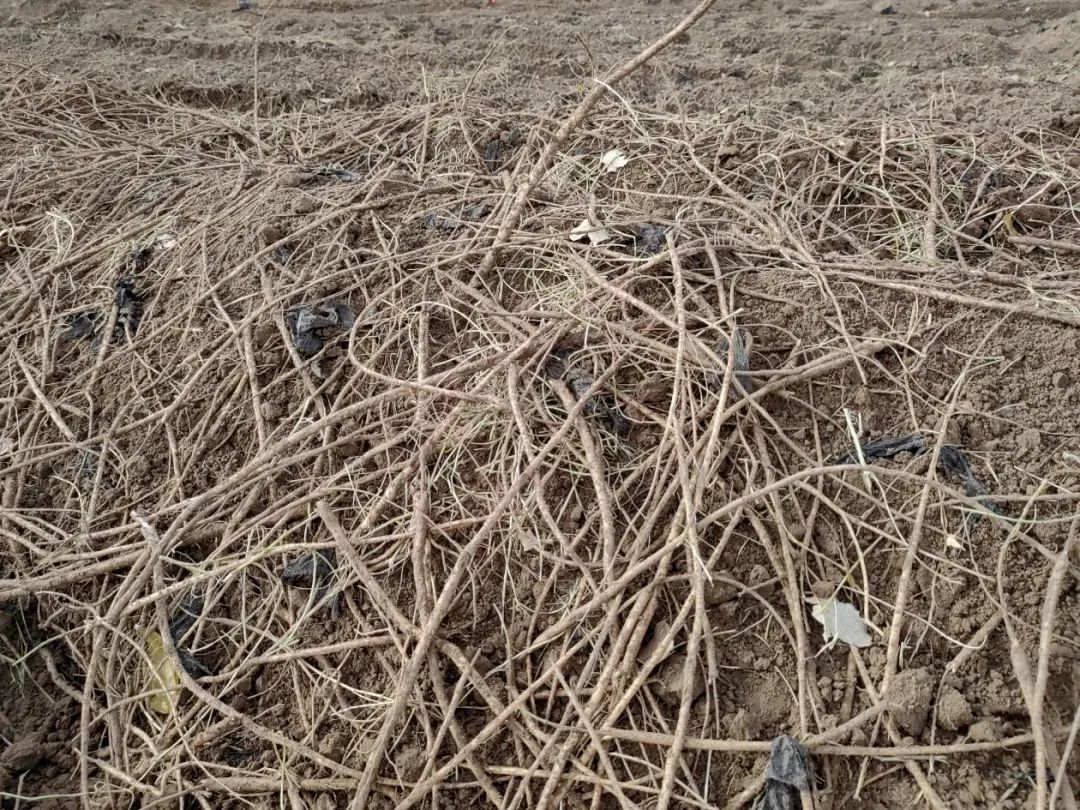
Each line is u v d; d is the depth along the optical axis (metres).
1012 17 5.21
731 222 3.18
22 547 2.80
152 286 3.43
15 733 2.48
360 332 2.98
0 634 2.64
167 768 2.30
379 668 2.30
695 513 2.24
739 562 2.27
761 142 3.69
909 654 2.09
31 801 2.34
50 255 3.74
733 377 2.44
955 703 1.96
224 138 4.59
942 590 2.14
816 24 5.37
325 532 2.53
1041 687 1.84
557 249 3.09
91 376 3.16
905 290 2.72
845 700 2.05
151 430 2.94
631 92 4.52
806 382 2.52
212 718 2.36
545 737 2.08
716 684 2.09
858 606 2.18
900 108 4.01
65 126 4.68
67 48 5.80
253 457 2.78
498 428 2.55
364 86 4.88
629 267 2.91
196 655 2.46
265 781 2.21
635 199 3.51
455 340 2.90
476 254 3.12
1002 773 1.90
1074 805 1.78
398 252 3.24
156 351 3.16
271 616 2.46
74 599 2.62
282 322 3.02
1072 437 2.31
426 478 2.52
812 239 3.17
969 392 2.44
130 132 4.68
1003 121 3.67
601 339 2.68
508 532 2.38
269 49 5.67
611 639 2.16
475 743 2.08
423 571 2.31
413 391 2.73
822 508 2.32
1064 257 2.98
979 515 2.21
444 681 2.24
